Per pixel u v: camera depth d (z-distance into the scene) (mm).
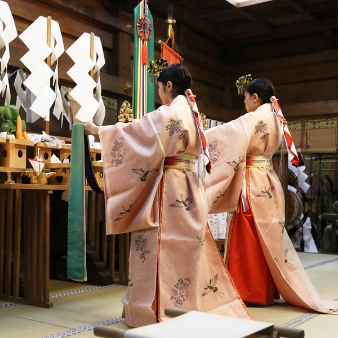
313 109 7309
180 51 6824
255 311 2938
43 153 3557
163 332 1306
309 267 4836
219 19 7180
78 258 2488
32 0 4902
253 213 3055
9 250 3113
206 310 2508
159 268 2322
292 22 7277
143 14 4660
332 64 7250
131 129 2396
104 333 1357
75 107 4391
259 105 3205
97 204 4059
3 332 2344
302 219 6383
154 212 2393
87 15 5410
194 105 2480
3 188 3080
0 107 3482
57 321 2568
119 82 5793
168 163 2436
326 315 2848
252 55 7902
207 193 2881
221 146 2945
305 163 7172
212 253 2633
